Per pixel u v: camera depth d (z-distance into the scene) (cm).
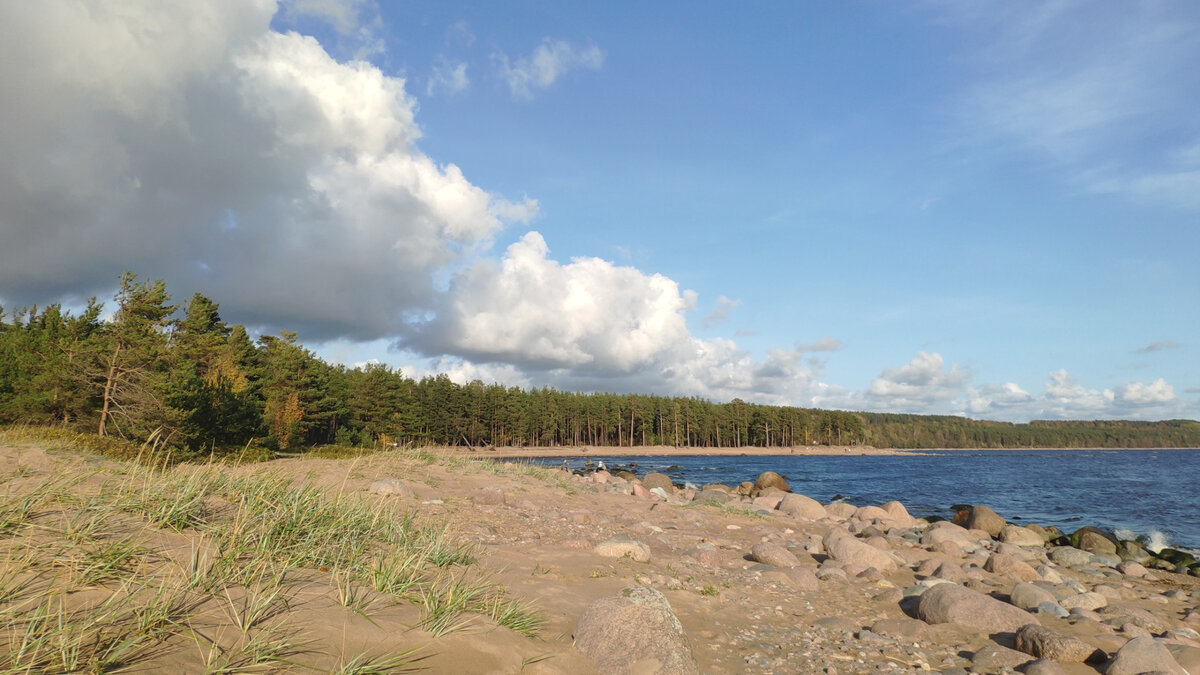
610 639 472
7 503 442
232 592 398
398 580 519
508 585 633
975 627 698
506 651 426
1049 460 9875
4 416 3325
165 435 2220
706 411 13088
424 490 1344
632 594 524
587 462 7075
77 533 424
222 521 562
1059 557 1407
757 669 527
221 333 5897
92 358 3250
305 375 5644
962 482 4534
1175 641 671
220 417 2531
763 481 3209
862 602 816
